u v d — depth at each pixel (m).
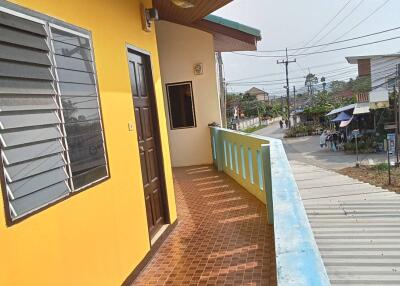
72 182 2.45
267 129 52.06
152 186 4.27
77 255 2.44
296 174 12.95
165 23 8.77
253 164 5.60
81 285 2.45
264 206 5.14
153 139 4.49
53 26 2.37
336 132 27.61
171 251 3.90
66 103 2.46
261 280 3.07
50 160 2.23
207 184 6.88
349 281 3.85
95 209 2.74
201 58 8.83
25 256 1.94
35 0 2.20
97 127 2.88
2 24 1.91
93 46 2.92
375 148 23.09
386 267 4.08
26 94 2.06
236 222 4.59
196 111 9.01
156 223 4.30
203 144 9.10
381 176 14.77
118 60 3.42
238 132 6.49
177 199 5.97
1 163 1.83
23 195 1.97
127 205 3.34
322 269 0.92
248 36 8.60
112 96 3.22
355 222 5.99
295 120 46.25
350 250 4.66
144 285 3.20
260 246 3.77
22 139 2.00
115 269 2.98
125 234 3.23
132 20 3.88
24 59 2.06
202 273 3.31
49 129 2.25
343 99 44.47
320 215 6.62
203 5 6.42
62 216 2.30
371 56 28.17
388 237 5.04
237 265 3.40
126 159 3.42
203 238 4.18
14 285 1.84
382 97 23.75
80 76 2.68
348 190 8.88
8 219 1.84
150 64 4.44
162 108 4.78
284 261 0.96
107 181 2.97
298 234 1.16
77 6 2.71
